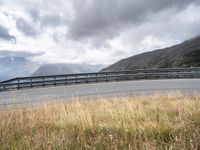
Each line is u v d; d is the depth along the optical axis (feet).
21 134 16.97
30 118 20.95
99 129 17.22
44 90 72.59
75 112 23.71
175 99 34.45
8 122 18.45
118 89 67.82
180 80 89.10
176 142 13.48
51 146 13.52
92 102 33.76
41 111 25.63
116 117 20.67
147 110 24.29
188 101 26.73
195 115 19.40
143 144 13.44
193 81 84.84
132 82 86.07
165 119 19.13
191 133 14.88
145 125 17.65
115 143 14.05
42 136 15.52
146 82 84.48
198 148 12.65
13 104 30.55
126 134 16.16
